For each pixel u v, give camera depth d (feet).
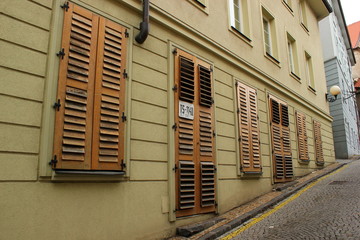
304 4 46.57
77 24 13.73
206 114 20.49
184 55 19.72
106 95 14.28
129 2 16.43
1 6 11.46
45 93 12.19
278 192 26.37
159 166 16.44
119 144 14.39
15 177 10.87
